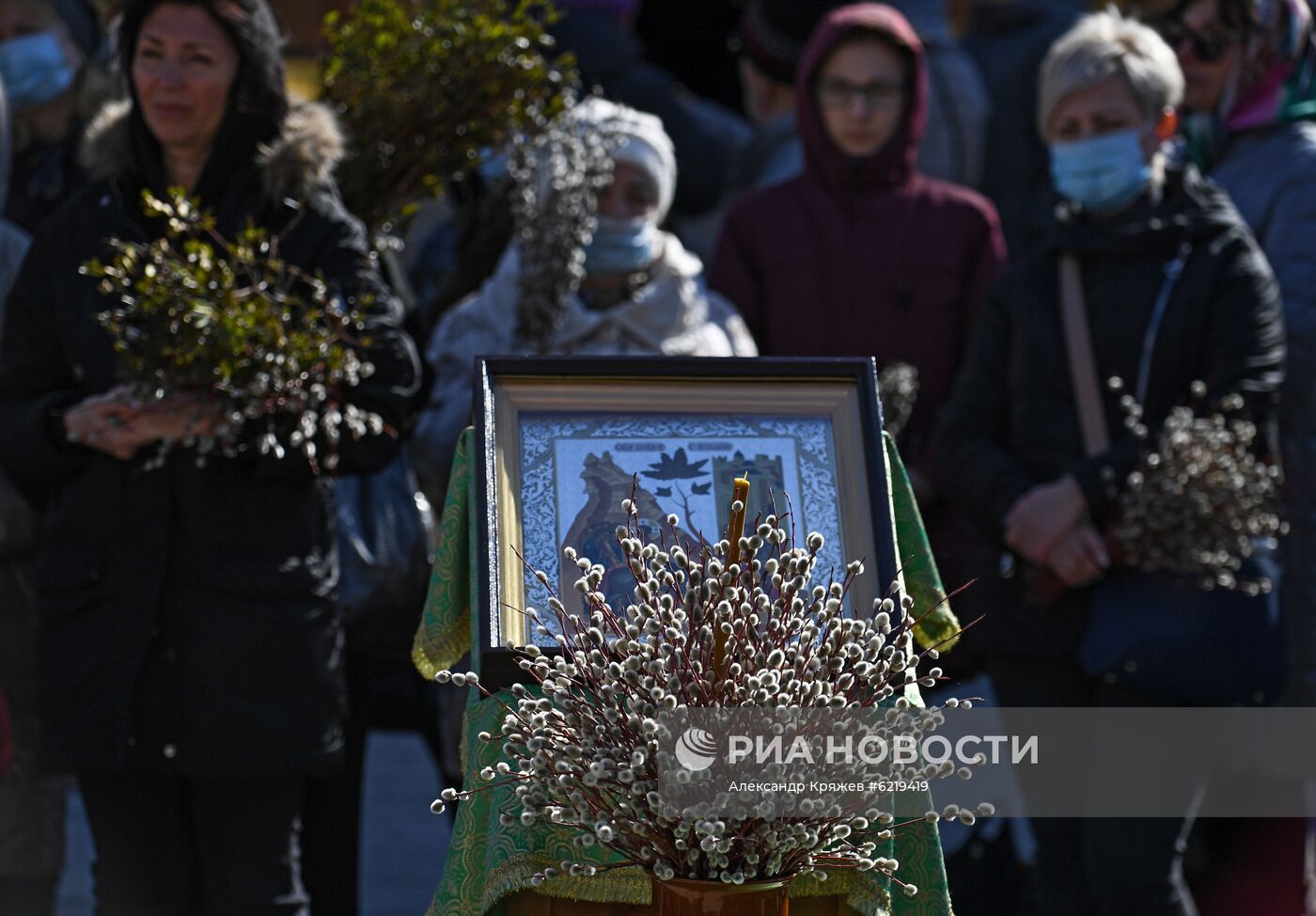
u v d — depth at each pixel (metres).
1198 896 6.76
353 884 6.34
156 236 5.45
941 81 8.74
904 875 3.89
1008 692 6.36
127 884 5.39
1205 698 5.95
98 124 5.56
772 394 4.16
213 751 5.23
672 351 6.38
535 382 4.09
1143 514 5.98
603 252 6.45
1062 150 6.36
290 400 5.20
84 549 5.32
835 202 7.29
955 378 7.18
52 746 5.31
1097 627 6.03
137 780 5.36
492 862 3.79
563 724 3.46
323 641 5.39
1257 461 6.24
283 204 5.41
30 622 6.11
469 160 6.38
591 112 6.54
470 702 4.00
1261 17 7.09
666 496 4.03
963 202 7.33
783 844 3.40
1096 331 6.29
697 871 3.44
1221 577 5.99
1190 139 7.30
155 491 5.30
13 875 6.16
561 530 3.98
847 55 7.23
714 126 9.98
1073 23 9.12
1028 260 6.48
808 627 3.43
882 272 7.18
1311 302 6.79
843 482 4.09
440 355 6.51
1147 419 6.23
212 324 5.07
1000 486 6.27
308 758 5.31
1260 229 7.02
